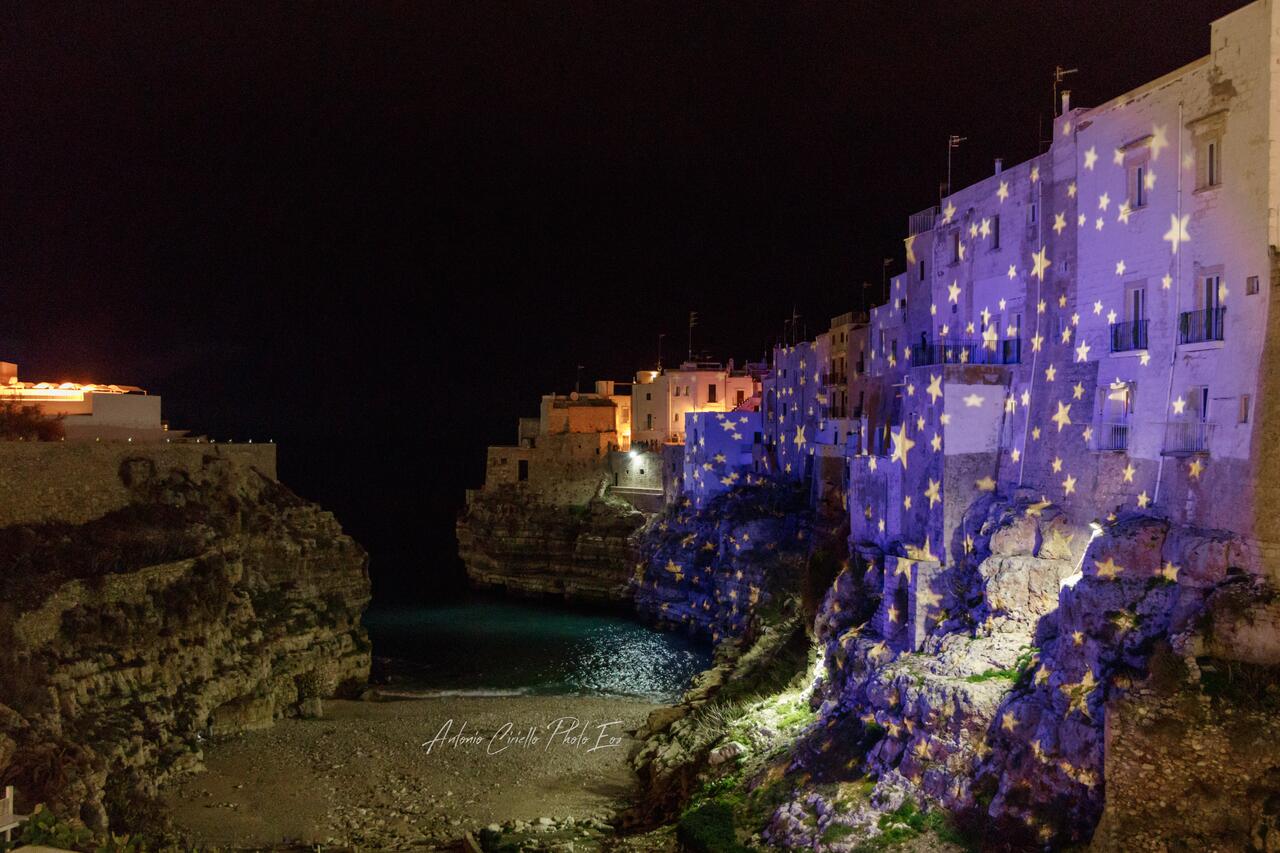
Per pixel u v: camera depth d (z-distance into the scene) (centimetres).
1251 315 2027
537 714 4616
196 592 4162
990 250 3153
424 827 3216
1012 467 2897
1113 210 2489
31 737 2891
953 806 2314
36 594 3478
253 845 3036
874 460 3619
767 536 6122
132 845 2303
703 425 7338
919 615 2861
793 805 2644
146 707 3650
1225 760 1798
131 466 4416
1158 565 2167
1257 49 2020
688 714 4153
